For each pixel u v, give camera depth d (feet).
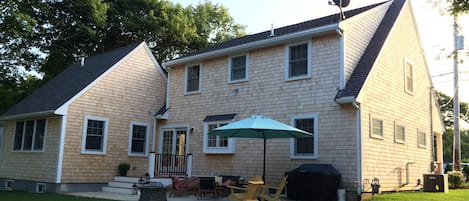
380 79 46.75
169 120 61.21
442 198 40.86
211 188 43.01
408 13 56.34
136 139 60.13
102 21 89.40
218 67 56.29
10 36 77.56
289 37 47.83
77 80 60.29
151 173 52.65
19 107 64.18
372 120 44.09
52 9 90.68
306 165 42.75
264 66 50.83
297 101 46.83
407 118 52.85
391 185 46.75
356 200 40.40
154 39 100.32
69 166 52.13
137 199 41.68
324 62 45.37
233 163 51.42
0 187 62.80
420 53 59.41
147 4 97.25
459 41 59.93
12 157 61.77
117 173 56.90
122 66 59.47
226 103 54.08
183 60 60.08
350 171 41.37
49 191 51.96
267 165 47.98
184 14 104.58
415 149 54.08
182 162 56.13
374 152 43.78
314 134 44.73
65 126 52.16
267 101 49.62
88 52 97.91
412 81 55.72
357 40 47.29
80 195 47.09
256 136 40.73
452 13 33.30
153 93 63.31
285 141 46.96
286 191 44.14
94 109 55.36
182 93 60.44
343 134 42.47
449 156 139.54
